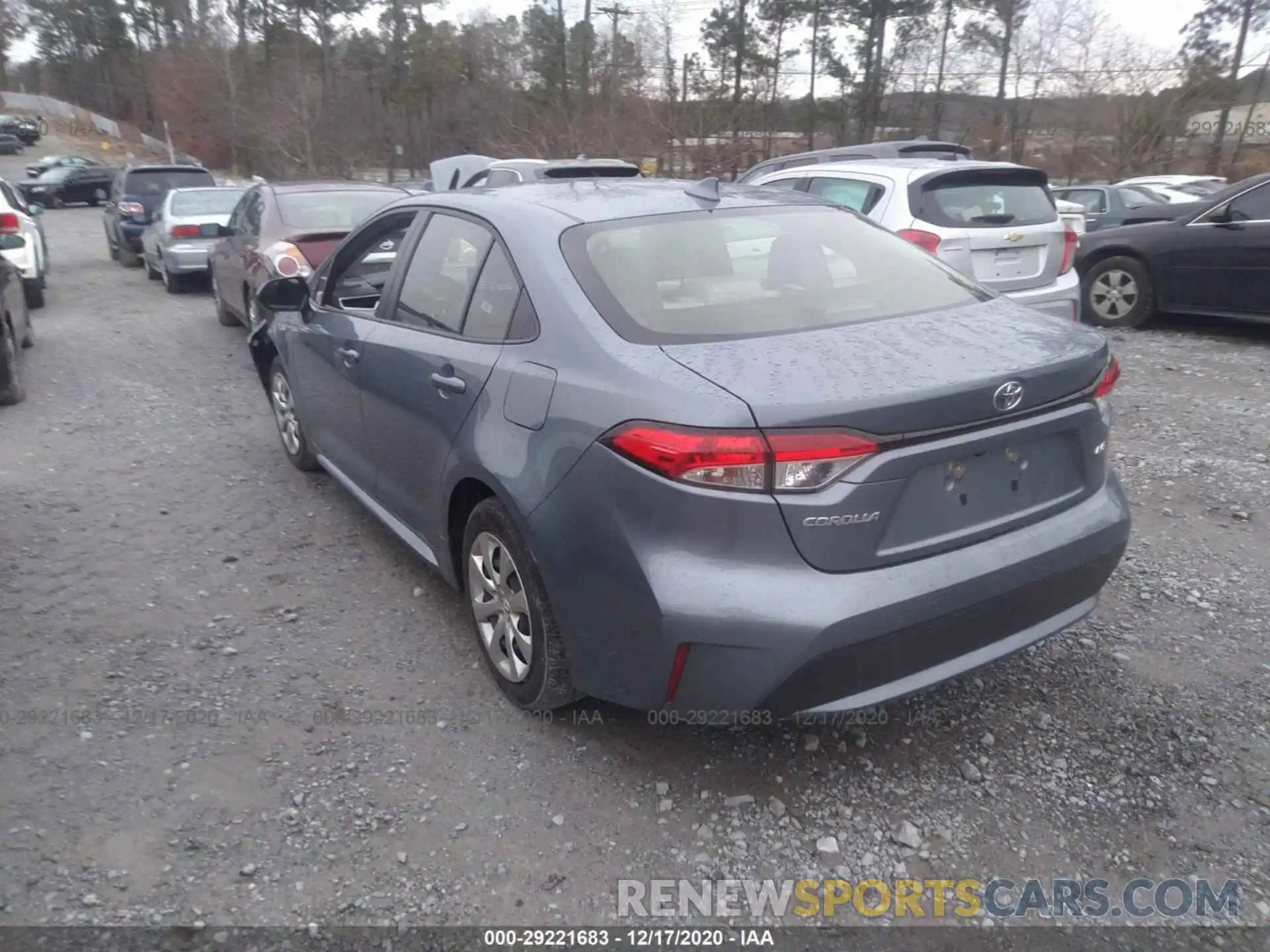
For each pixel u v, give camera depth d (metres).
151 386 8.28
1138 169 31.00
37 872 2.80
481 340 3.54
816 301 3.35
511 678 3.50
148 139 66.44
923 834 2.98
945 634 2.88
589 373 3.00
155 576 4.66
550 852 2.90
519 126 30.92
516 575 3.38
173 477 6.01
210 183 17.30
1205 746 3.34
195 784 3.18
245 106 44.62
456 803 3.10
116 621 4.23
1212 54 35.91
